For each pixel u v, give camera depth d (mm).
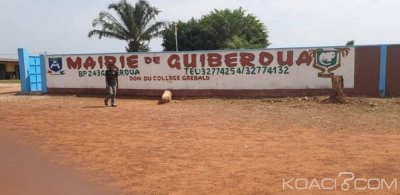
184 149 8492
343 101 16578
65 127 11516
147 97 21562
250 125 11758
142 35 47531
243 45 51375
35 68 25312
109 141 9406
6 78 55188
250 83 20172
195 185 6023
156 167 7062
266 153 8070
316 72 19312
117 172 6758
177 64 21172
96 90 23000
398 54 18250
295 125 11680
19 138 9773
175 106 17469
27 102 19594
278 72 19766
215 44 55344
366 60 18641
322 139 9453
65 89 23625
